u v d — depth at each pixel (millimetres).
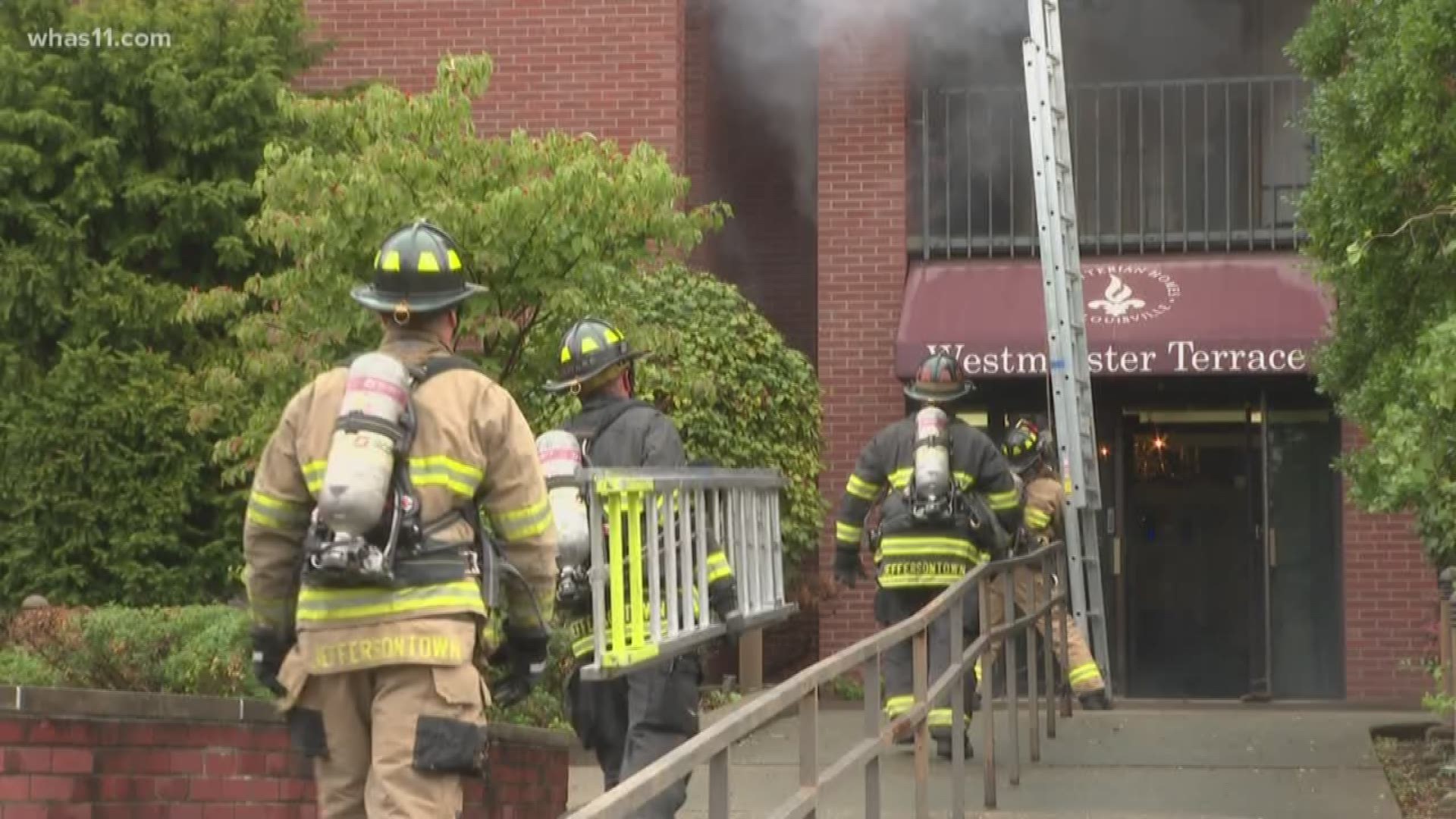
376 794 5258
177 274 15945
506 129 17875
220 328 15945
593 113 17797
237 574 14367
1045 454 14086
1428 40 9609
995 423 18219
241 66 16094
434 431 5449
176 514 14766
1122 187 18234
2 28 16078
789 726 14156
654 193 12547
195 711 8383
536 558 5621
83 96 15828
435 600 5352
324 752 5477
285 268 15656
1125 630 17922
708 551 7918
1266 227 17875
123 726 8117
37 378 15094
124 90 15750
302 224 12188
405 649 5281
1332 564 17641
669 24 17766
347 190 12047
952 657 9734
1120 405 18031
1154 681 17891
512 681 5883
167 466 14844
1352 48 11609
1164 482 17953
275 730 8633
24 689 7703
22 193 15531
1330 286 14789
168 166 15820
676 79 17781
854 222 18141
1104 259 17891
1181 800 11023
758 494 8641
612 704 8406
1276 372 16719
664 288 15945
